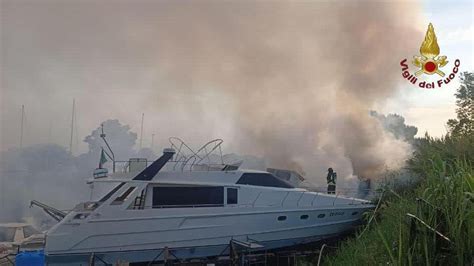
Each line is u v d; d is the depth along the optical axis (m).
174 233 11.36
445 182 5.54
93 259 10.46
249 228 11.92
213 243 11.62
